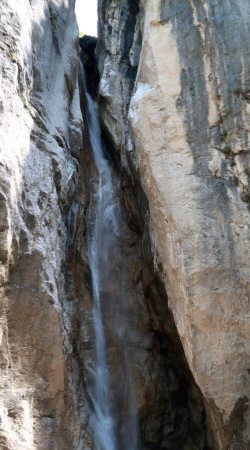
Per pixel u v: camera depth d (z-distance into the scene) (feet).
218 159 18.85
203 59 20.10
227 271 17.49
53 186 20.18
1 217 15.89
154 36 21.53
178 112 19.81
